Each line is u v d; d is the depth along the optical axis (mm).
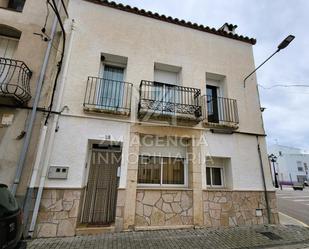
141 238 4145
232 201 5426
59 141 4500
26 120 4457
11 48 5176
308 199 12492
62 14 5398
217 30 6859
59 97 4703
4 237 2164
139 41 5891
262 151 6172
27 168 4191
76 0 5621
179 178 5527
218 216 5184
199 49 6512
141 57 5770
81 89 4984
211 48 6688
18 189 4016
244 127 6211
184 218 4969
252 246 3945
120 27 5828
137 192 4840
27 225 3889
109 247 3660
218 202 5309
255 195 5684
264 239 4324
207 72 6375
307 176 34625
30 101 4594
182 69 6098
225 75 6574
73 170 4445
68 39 5223
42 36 5059
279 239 4363
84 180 4887
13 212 2436
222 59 6703
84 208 4828
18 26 5047
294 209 8609
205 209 5145
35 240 3803
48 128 4500
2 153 4164
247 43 7285
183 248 3727
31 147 4320
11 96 4168
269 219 5574
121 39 5723
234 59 6875
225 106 6328
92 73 5191
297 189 22938
